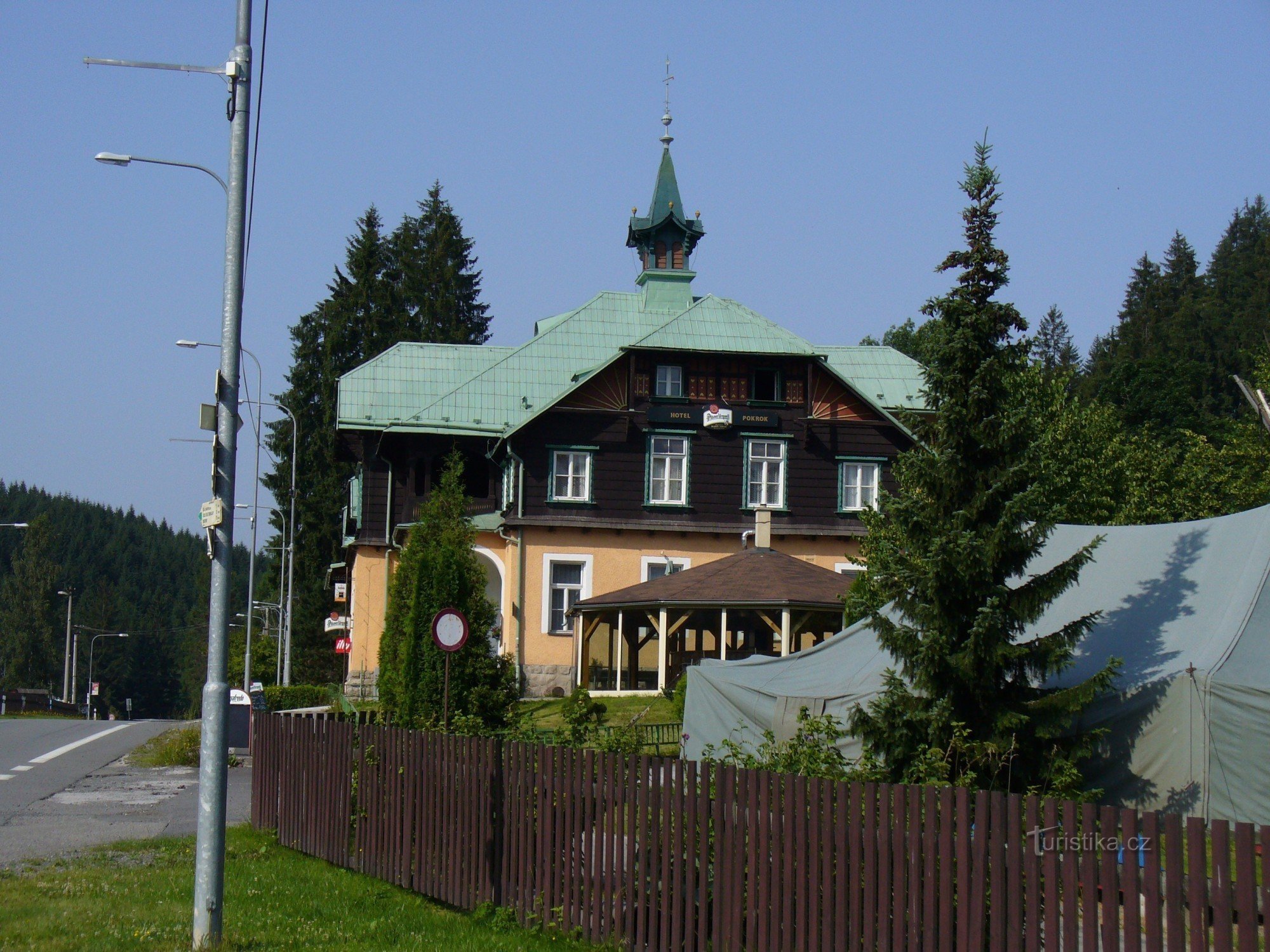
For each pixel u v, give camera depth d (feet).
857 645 60.39
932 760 34.91
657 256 149.89
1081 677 45.16
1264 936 20.29
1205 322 246.88
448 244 219.82
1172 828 21.53
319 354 208.95
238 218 32.96
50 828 53.16
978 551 39.99
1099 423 114.01
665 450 127.54
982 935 24.12
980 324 42.09
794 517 127.34
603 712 46.96
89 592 447.83
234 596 424.05
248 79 32.99
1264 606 44.83
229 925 34.12
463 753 37.96
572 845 33.42
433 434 131.85
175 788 68.08
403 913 36.65
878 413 129.18
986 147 43.55
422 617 74.69
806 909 27.25
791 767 33.30
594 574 125.49
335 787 45.09
